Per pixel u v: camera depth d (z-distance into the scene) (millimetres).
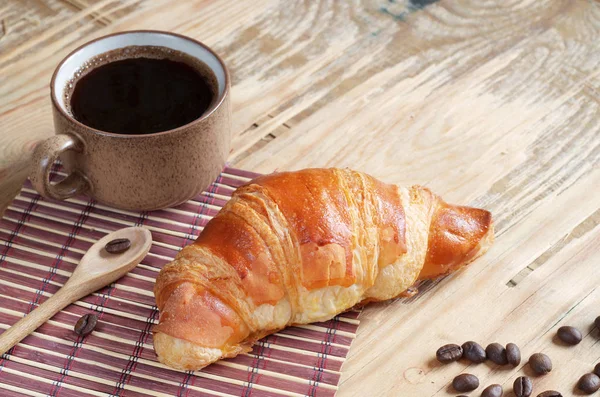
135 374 574
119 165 601
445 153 688
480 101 723
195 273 570
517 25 782
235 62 745
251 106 715
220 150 623
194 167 614
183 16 777
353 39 766
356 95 725
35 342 584
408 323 599
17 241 627
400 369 581
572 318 603
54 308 592
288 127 702
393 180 670
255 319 570
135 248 619
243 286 565
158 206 627
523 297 611
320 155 684
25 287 607
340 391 572
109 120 608
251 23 774
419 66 747
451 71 744
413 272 588
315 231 569
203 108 619
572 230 646
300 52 755
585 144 696
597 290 616
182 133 596
